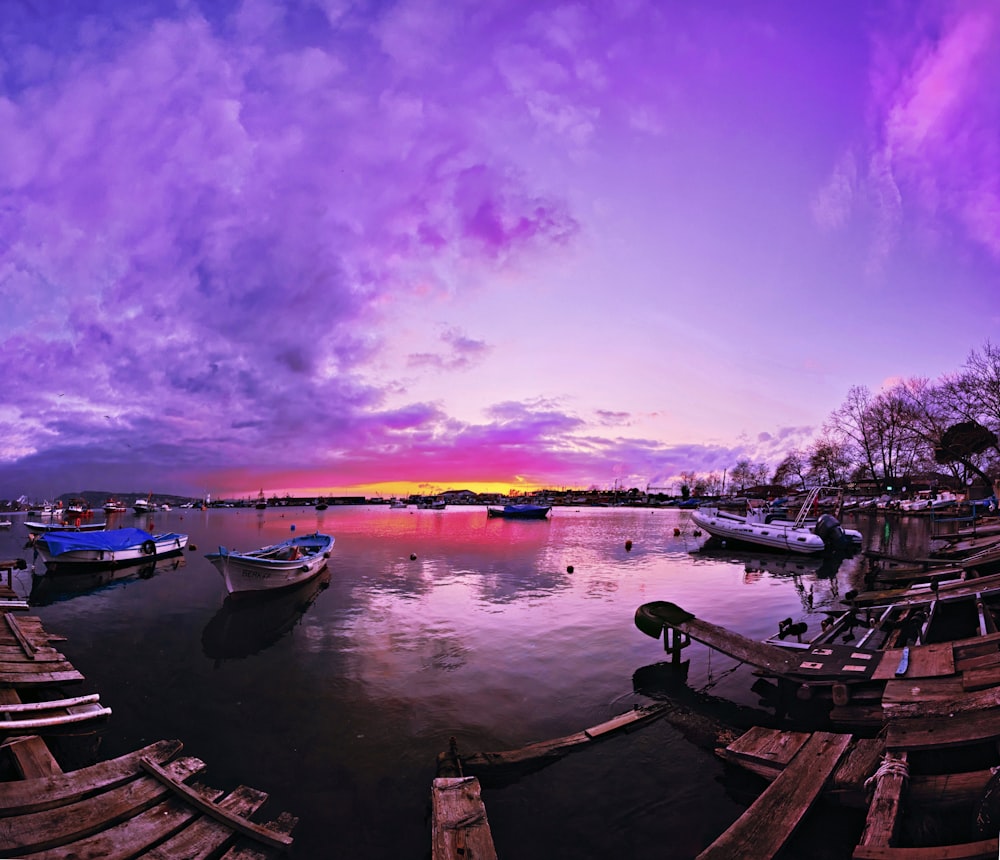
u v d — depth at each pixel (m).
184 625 17.12
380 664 12.99
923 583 20.33
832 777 6.85
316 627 16.53
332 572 27.41
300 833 6.71
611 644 14.47
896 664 9.32
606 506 182.88
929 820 5.80
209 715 10.16
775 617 17.81
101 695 11.19
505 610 18.56
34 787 6.55
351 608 19.08
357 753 8.70
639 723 9.56
